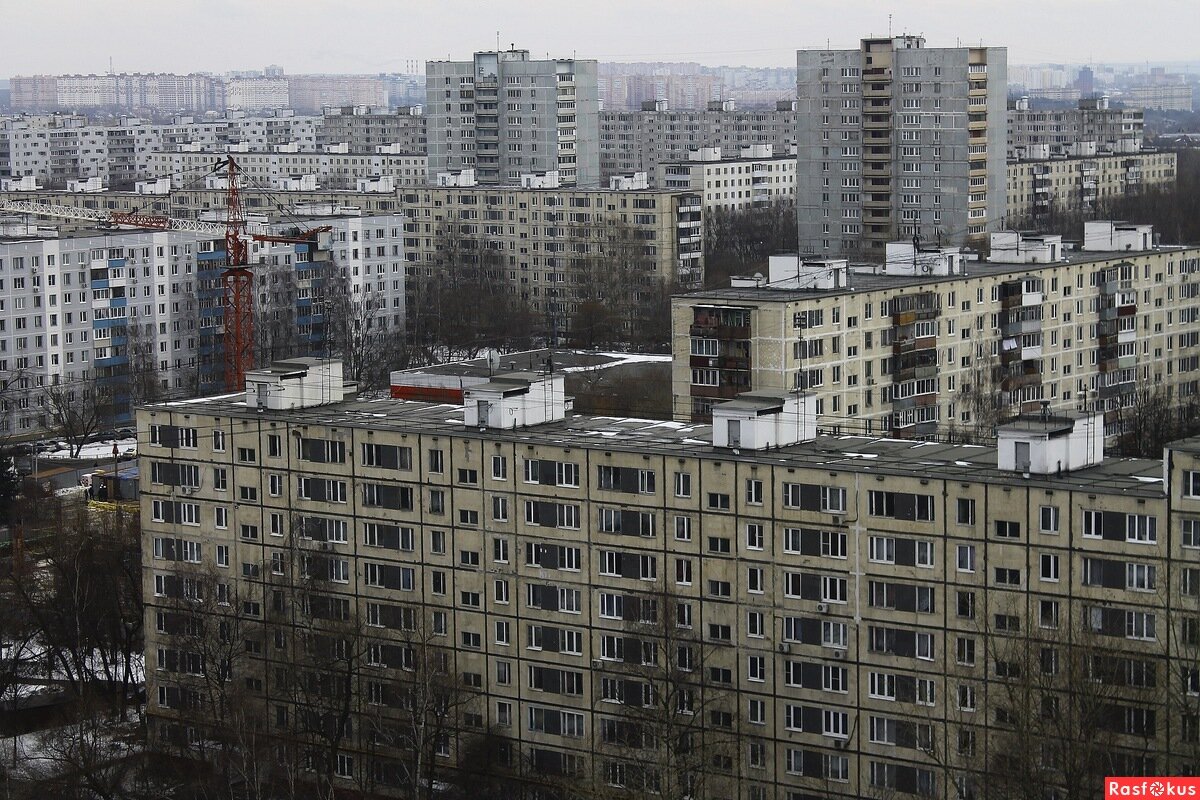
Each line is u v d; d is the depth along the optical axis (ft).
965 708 571.28
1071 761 512.63
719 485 606.96
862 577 586.04
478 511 650.84
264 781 654.53
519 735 649.61
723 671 612.70
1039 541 556.51
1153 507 538.47
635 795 570.46
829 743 595.47
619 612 628.69
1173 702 530.68
